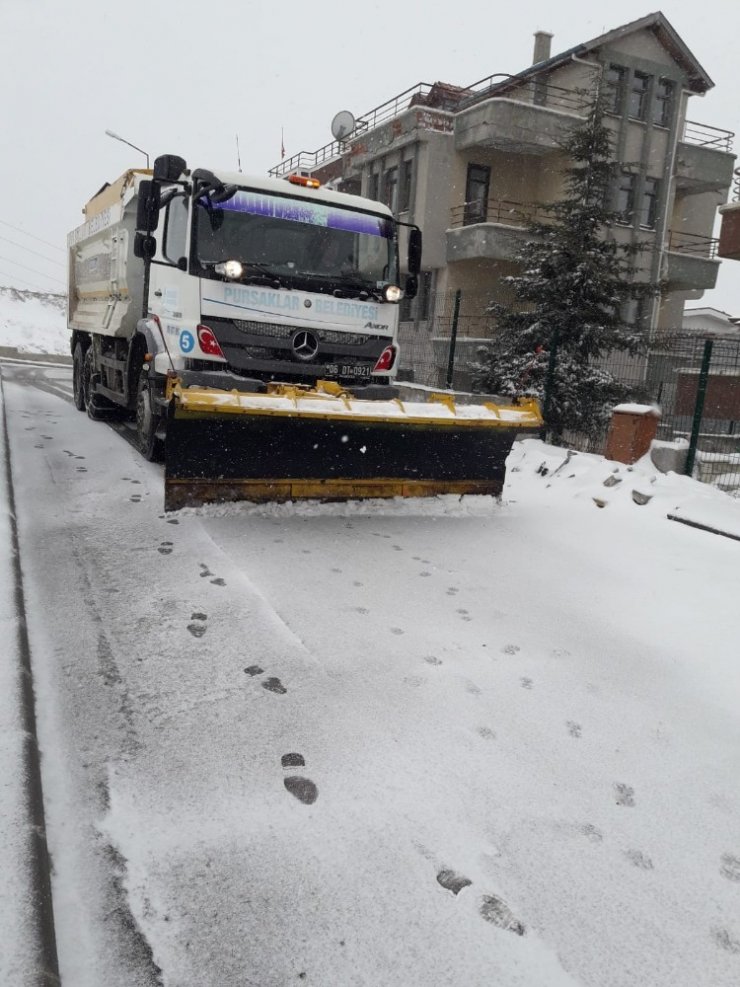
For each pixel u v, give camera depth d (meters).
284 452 5.76
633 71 19.84
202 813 2.31
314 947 1.85
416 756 2.74
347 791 2.49
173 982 1.72
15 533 4.65
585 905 2.08
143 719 2.82
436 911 2.00
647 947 1.95
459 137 19.34
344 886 2.06
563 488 8.02
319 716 2.95
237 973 1.76
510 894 2.09
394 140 20.38
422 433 6.15
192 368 6.04
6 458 6.80
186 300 6.05
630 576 5.21
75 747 2.61
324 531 5.58
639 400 11.65
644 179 20.36
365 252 6.70
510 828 2.38
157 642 3.47
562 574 5.15
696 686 3.57
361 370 6.62
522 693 3.33
